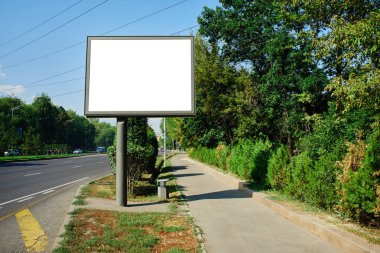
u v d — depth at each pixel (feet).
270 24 84.38
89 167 91.81
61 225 23.59
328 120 36.86
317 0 41.19
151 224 24.72
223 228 24.07
